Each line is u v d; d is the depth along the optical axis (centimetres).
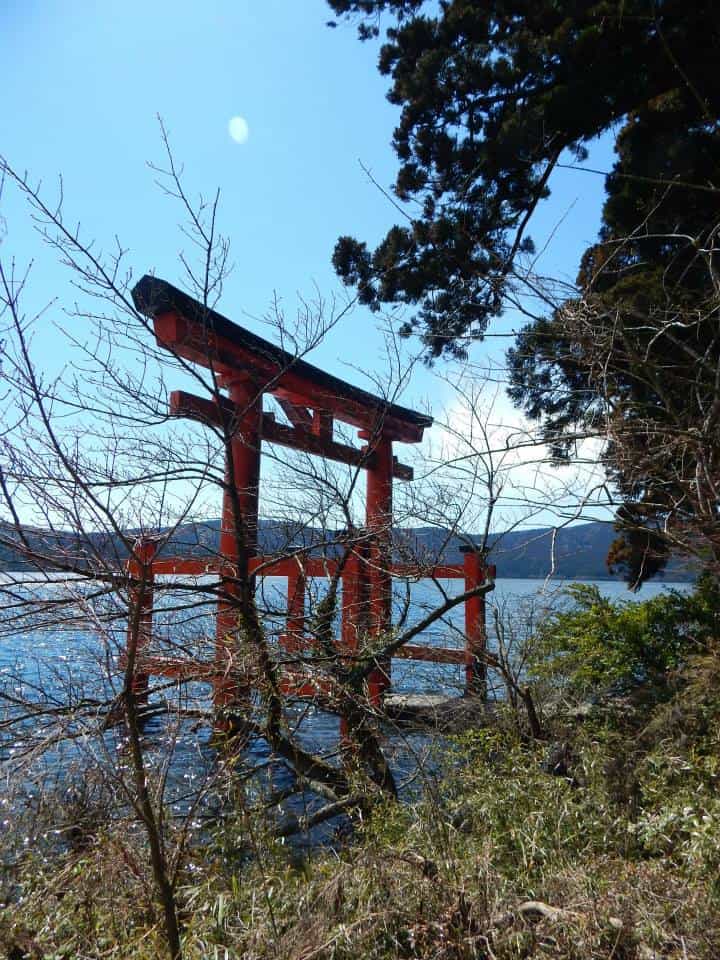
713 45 716
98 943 289
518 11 815
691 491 449
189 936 294
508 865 371
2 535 395
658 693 636
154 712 397
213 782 347
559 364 586
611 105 750
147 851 327
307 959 274
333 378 933
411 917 296
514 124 713
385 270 778
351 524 604
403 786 528
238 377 802
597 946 272
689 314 461
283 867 365
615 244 734
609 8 721
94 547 353
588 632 753
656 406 432
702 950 265
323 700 517
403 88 813
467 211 747
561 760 529
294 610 578
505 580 727
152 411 484
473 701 611
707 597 732
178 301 636
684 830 362
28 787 347
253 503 776
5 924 285
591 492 424
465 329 721
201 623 504
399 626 628
